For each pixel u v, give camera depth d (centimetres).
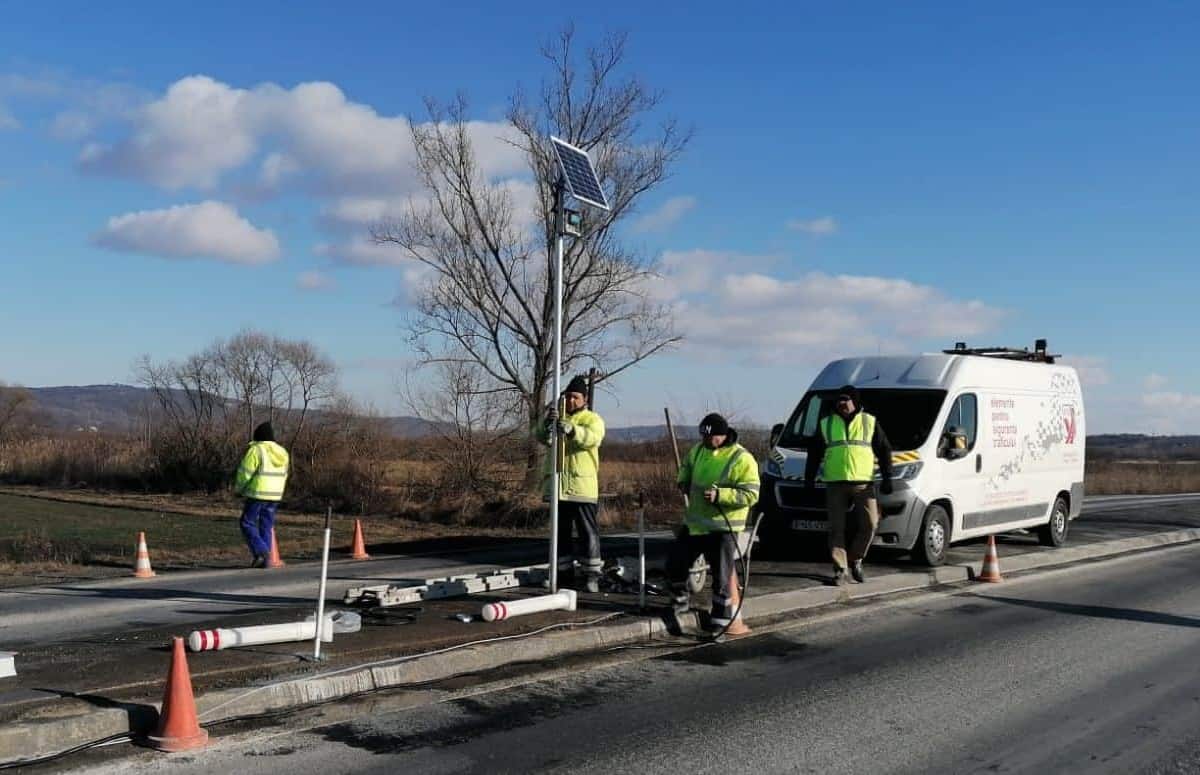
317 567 1368
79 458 3588
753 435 2338
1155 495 3647
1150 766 570
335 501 2405
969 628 959
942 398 1300
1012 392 1428
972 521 1327
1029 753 589
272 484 1363
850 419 1108
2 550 1509
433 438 2266
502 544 1716
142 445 3478
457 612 910
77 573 1295
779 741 604
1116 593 1191
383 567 1369
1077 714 670
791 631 932
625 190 2692
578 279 2658
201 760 551
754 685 735
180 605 1014
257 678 667
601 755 573
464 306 2616
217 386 3497
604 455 2517
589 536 1002
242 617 926
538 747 585
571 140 2675
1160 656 848
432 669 730
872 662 813
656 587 1012
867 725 639
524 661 787
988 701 700
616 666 784
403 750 574
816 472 1135
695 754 578
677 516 2139
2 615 955
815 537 1224
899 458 1238
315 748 574
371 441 2531
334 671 689
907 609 1055
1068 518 1573
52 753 554
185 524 2131
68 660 720
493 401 2320
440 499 2238
